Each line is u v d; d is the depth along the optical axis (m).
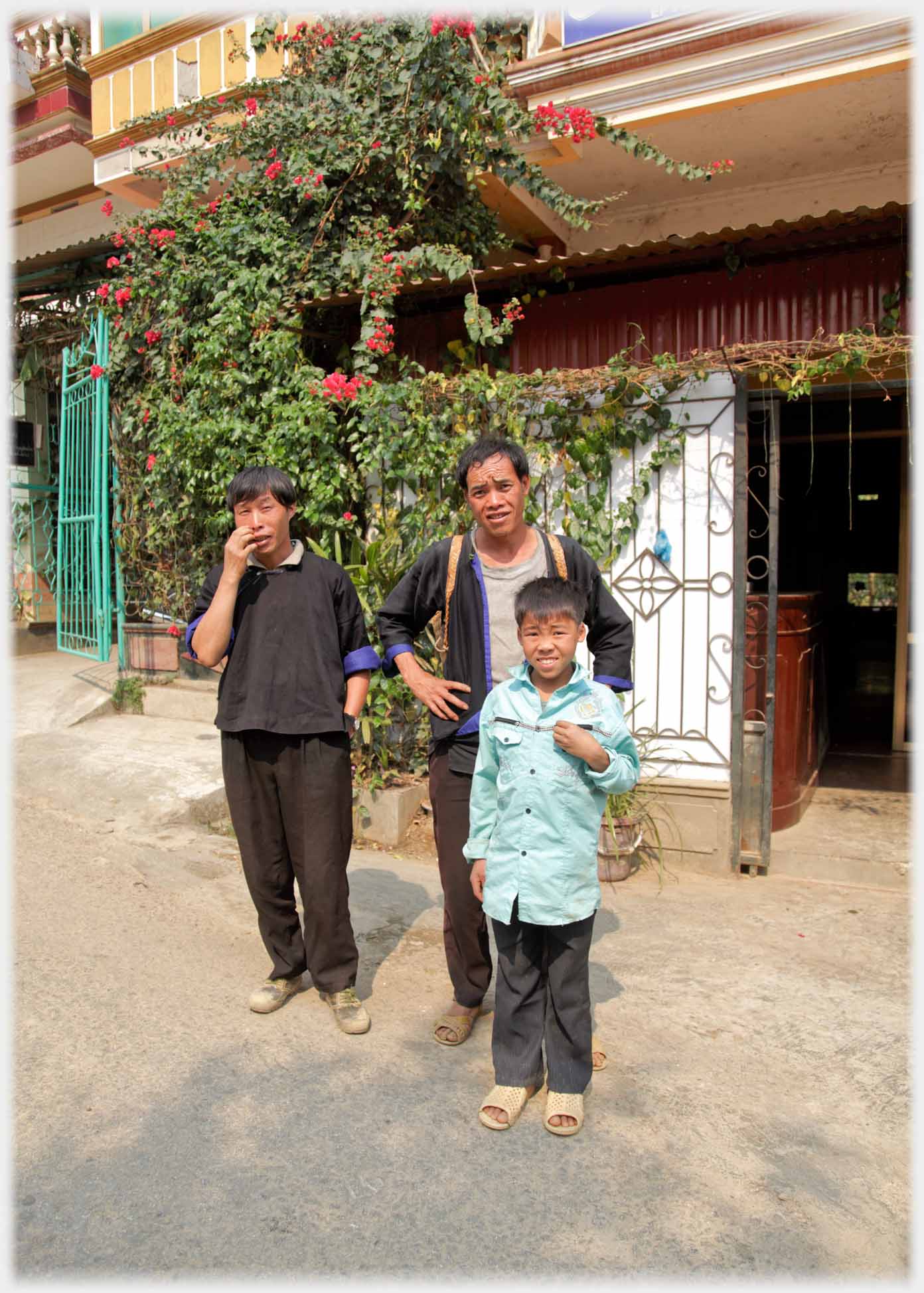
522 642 2.50
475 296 5.20
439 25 5.51
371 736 5.18
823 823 5.43
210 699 6.88
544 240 7.93
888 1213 2.26
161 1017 3.09
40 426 9.57
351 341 6.11
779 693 5.16
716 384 4.71
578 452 4.96
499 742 2.57
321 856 3.02
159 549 7.23
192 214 6.51
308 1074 2.79
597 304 5.41
